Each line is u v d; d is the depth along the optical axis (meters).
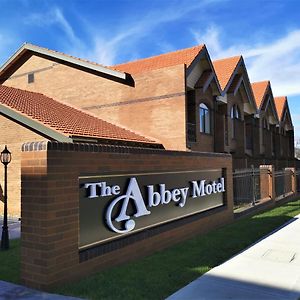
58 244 5.42
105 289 5.30
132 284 5.53
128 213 7.05
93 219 6.20
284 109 35.66
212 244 8.40
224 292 5.35
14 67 22.03
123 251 6.72
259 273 6.31
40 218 5.30
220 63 22.66
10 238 9.49
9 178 14.34
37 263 5.32
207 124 19.66
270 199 16.00
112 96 18.25
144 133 17.16
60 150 5.51
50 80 20.45
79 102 19.31
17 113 13.77
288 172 20.30
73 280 5.64
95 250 6.09
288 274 6.27
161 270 6.27
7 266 6.55
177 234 8.52
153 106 17.00
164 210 8.22
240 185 14.57
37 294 5.11
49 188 5.30
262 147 29.00
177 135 16.28
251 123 26.30
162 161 8.22
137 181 7.34
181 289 5.43
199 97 18.42
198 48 18.33
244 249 8.11
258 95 28.55
